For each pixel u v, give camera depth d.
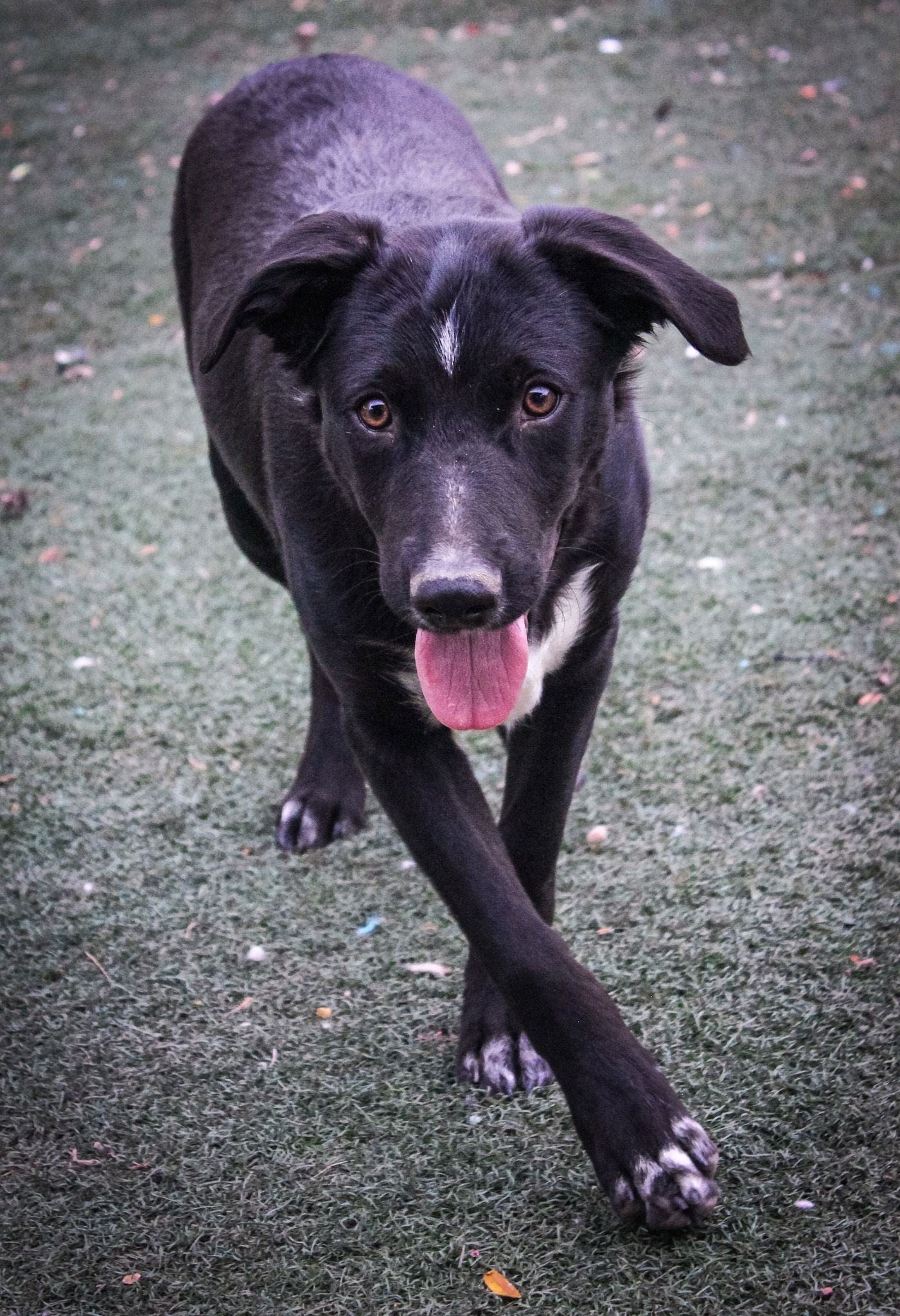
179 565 4.57
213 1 9.73
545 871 2.80
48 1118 2.69
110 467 5.14
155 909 3.25
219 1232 2.40
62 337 6.12
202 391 3.34
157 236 6.91
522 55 8.23
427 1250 2.32
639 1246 2.27
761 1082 2.57
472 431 2.29
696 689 3.76
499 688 2.35
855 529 4.29
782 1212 2.30
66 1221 2.45
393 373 2.30
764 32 8.11
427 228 2.44
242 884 3.32
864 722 3.55
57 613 4.38
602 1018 2.24
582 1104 2.20
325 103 3.47
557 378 2.31
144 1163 2.56
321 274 2.40
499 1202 2.39
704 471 4.67
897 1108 2.48
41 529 4.81
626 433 2.69
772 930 2.96
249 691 3.98
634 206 6.36
